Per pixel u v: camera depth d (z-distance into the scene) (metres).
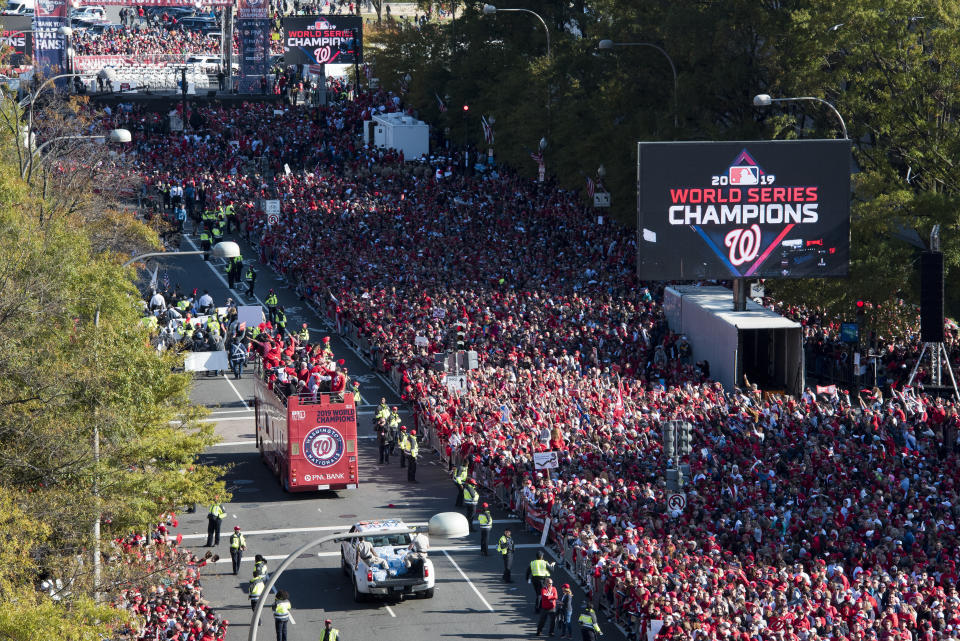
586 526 114.88
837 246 169.38
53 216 121.31
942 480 122.94
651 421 141.38
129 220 171.50
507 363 168.50
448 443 148.50
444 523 65.75
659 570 105.25
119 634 91.62
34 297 95.75
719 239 168.75
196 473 108.56
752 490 120.00
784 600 96.44
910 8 171.50
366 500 137.88
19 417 90.25
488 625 106.81
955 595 99.00
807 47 179.75
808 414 144.25
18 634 72.69
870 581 99.88
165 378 110.12
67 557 88.38
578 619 107.88
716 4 197.00
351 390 153.00
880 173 176.25
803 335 170.00
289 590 115.06
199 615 97.38
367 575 110.06
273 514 133.88
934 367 150.75
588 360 171.12
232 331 190.38
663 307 190.38
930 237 159.75
